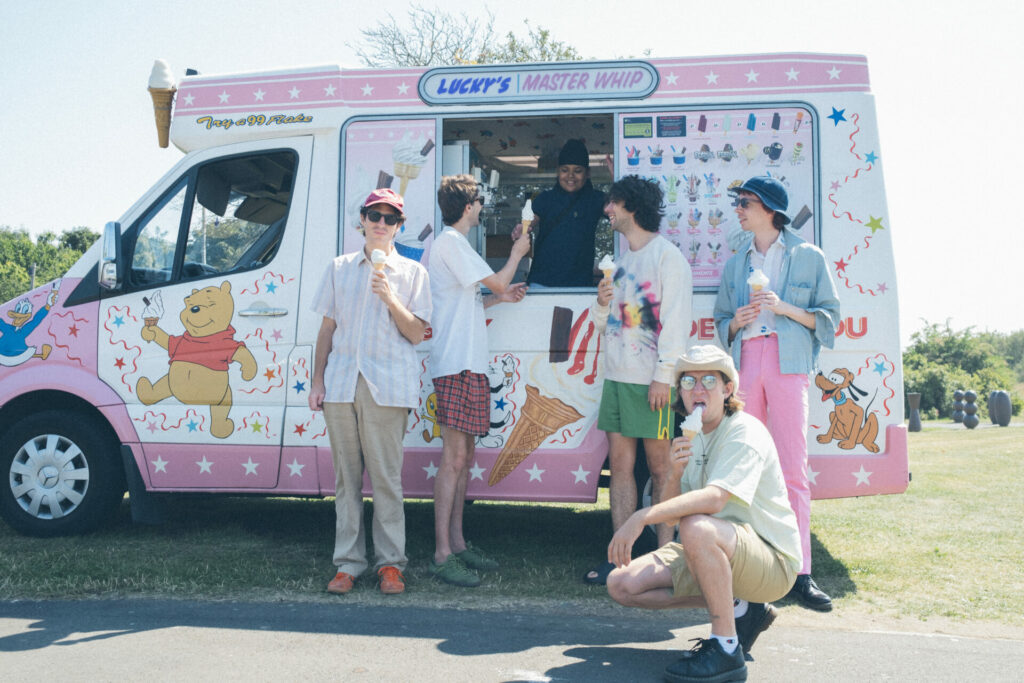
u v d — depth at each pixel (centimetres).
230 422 519
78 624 393
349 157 520
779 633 397
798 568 348
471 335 467
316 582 462
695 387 344
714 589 328
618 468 471
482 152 673
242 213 536
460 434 470
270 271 523
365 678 335
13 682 326
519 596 446
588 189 539
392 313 429
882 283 482
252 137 534
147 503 539
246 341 521
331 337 458
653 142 498
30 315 546
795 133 490
